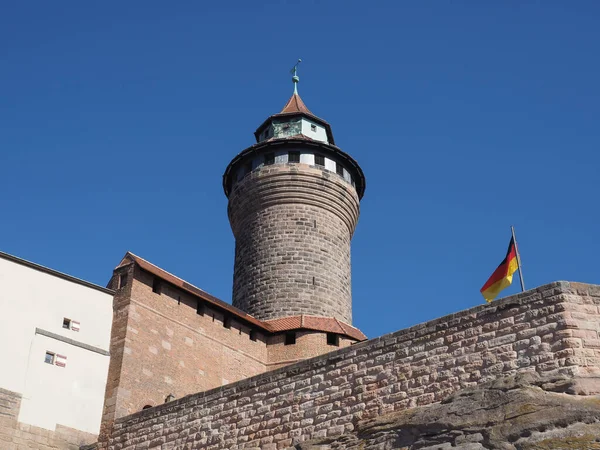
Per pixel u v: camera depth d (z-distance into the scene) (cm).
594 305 2055
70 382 3011
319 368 2406
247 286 4134
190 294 3528
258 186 4319
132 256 3444
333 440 2228
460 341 2158
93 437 2970
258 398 2506
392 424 2120
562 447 1802
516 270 2438
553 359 1984
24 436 2820
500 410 1945
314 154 4403
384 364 2270
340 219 4375
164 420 2748
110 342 3197
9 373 2883
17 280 3058
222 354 3569
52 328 3069
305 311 3972
